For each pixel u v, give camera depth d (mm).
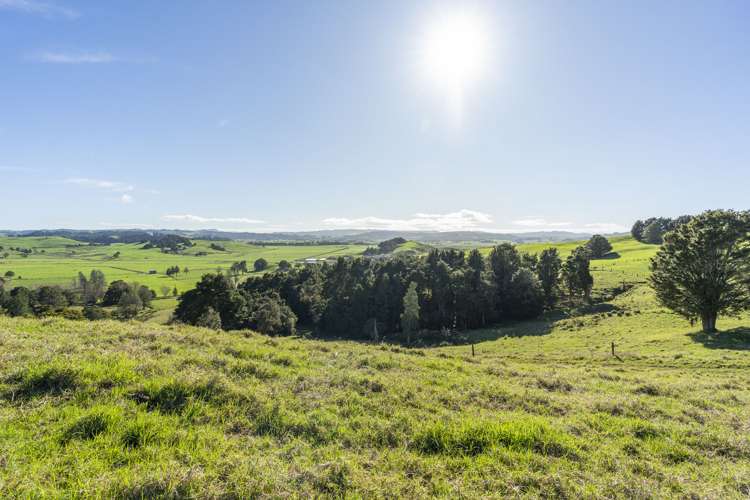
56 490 5195
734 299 40531
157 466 6012
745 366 26078
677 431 9602
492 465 7168
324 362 13922
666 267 45594
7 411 7250
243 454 6750
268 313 86875
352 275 112188
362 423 8594
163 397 8422
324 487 6020
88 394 8203
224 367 11211
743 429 10250
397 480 6422
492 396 11648
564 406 11359
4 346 10836
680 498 6586
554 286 95188
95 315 94562
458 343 72188
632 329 52281
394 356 16562
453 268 100562
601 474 7246
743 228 39906
